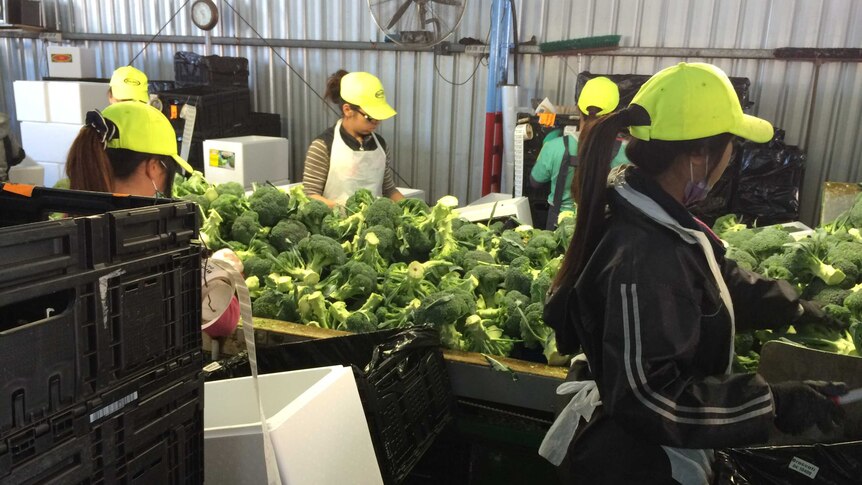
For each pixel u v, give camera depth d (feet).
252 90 18.66
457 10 13.39
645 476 3.87
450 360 5.28
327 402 3.78
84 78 17.63
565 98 16.08
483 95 16.62
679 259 3.49
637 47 15.25
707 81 3.61
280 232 7.20
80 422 2.22
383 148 11.30
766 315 4.71
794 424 3.52
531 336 5.56
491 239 7.58
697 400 3.31
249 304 3.24
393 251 7.43
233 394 4.08
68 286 2.15
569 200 12.36
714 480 3.94
